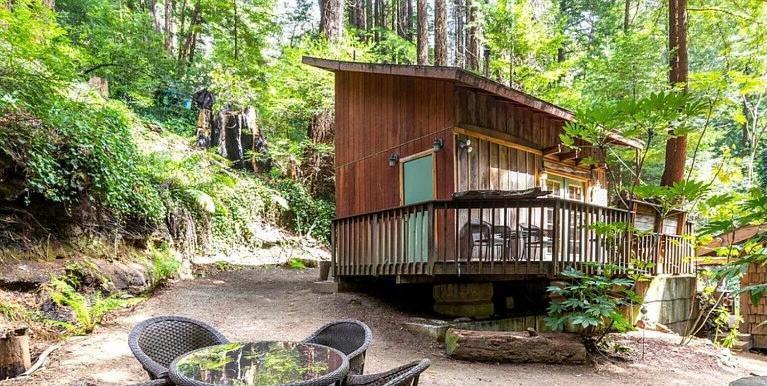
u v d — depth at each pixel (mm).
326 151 17016
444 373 5316
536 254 7344
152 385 2896
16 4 8641
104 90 12992
